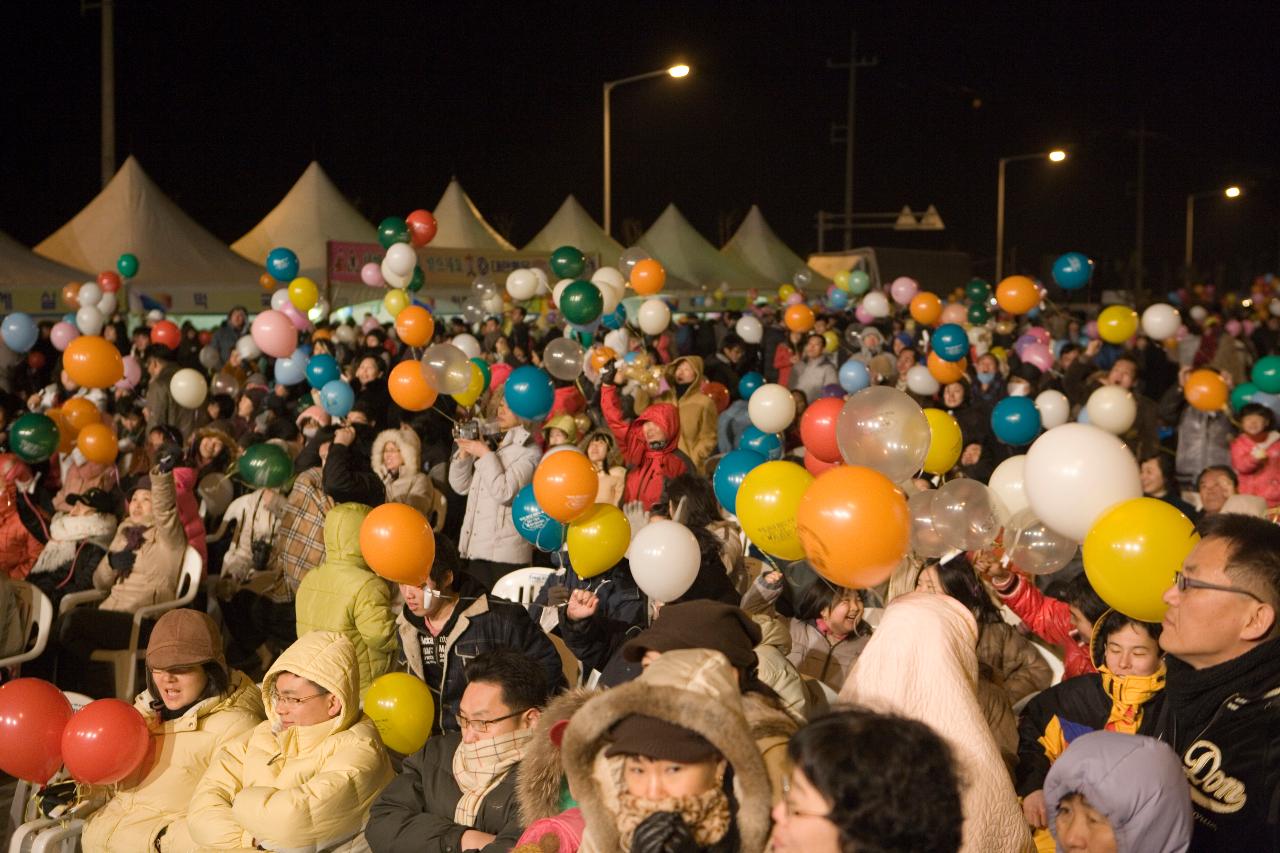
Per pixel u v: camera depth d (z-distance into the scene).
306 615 5.90
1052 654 5.22
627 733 2.51
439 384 7.82
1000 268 50.41
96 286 14.59
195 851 4.18
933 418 6.26
